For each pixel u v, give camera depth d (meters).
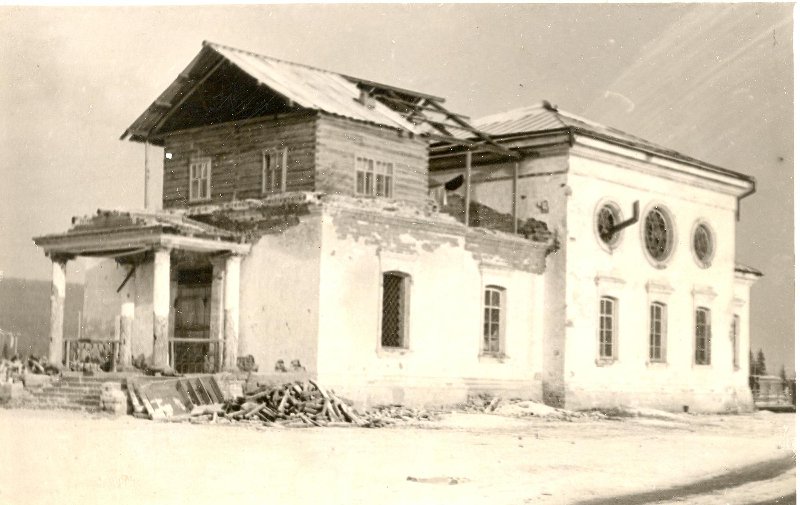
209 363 25.09
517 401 28.44
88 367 24.62
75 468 16.66
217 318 25.05
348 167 26.30
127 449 18.16
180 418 21.75
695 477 17.98
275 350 24.41
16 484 15.89
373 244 25.03
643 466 18.69
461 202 31.11
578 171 29.61
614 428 25.23
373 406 24.52
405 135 27.48
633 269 31.38
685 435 24.66
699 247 34.09
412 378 25.72
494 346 28.44
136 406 22.14
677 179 32.97
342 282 24.28
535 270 29.39
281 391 22.70
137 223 24.64
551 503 14.65
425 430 22.03
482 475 16.67
